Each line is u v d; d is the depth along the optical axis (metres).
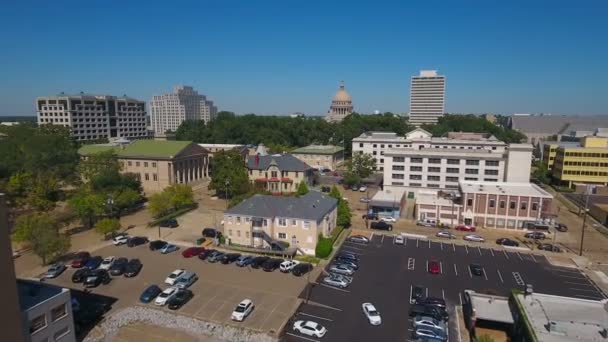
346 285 55.28
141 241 72.44
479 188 89.81
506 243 73.69
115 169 103.00
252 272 60.03
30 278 57.62
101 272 56.47
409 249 71.00
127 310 48.47
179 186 95.31
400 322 46.44
